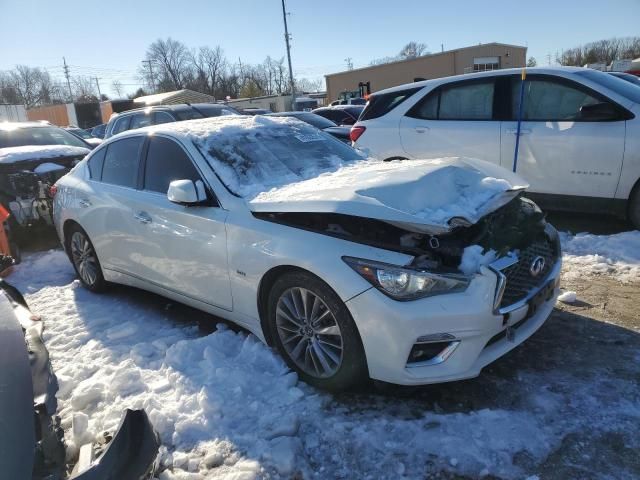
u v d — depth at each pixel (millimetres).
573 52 70125
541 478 2295
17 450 1580
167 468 2512
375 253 2742
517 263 2893
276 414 2822
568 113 5688
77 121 40000
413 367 2688
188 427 2760
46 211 6879
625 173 5309
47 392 2008
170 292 3988
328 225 3068
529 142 5836
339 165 4055
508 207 3299
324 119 12531
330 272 2791
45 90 85375
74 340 3969
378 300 2660
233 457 2541
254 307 3293
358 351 2803
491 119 6160
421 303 2623
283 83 77625
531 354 3291
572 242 5266
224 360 3369
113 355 3629
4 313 2062
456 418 2695
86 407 3061
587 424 2602
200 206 3559
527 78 5957
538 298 3008
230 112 10953
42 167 6867
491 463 2389
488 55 44812
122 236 4289
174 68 78188
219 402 2924
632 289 4152
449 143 6418
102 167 4730
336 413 2822
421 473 2369
